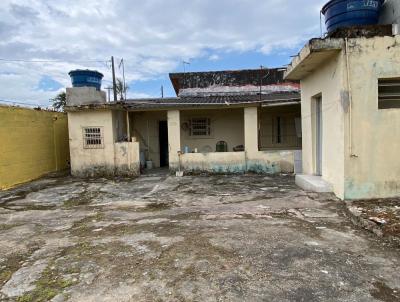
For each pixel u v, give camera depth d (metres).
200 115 14.21
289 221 5.39
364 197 6.40
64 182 11.14
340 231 4.81
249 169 11.97
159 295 3.11
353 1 6.61
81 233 5.29
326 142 7.44
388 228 4.56
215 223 5.43
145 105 11.93
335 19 6.81
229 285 3.24
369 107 6.31
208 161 12.05
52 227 5.80
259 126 13.08
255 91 15.71
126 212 6.63
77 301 3.07
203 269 3.62
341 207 6.08
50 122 13.55
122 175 12.18
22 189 10.03
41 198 8.66
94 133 12.27
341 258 3.81
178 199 7.71
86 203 7.87
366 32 6.52
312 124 8.66
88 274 3.65
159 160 14.61
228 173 11.88
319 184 7.37
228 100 12.50
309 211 5.94
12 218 6.66
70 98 13.74
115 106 11.78
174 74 16.19
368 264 3.64
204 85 16.06
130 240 4.75
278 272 3.49
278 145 14.00
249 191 8.28
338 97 6.50
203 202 7.25
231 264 3.72
